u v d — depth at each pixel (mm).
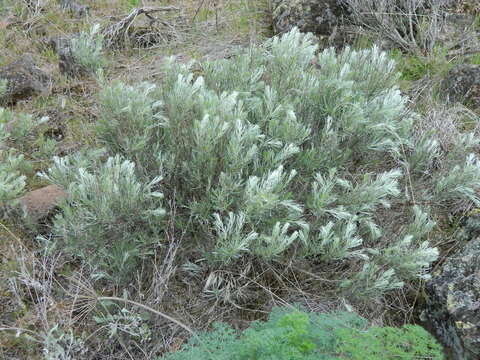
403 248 3020
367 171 3543
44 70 4617
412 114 3805
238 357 2305
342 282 2916
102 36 4371
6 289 2906
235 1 5680
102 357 2752
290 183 3184
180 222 2996
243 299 2980
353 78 3680
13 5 5504
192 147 3012
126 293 2787
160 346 2768
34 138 3895
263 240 2941
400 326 3041
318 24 5012
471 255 2965
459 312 2746
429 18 5113
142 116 3086
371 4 4969
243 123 3143
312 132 3363
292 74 3451
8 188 2973
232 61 3826
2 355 2658
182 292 2965
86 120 4074
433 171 3682
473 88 4273
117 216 2838
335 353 2400
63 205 2822
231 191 2854
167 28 5297
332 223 2826
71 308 2848
